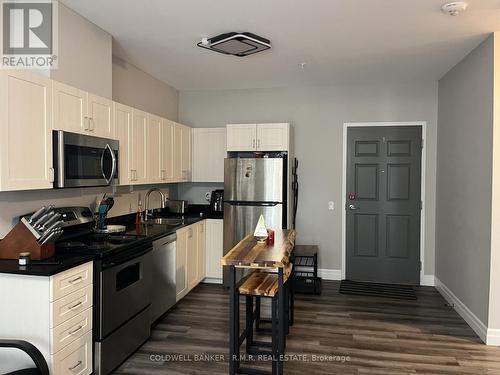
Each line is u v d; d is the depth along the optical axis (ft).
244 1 8.65
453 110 13.73
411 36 10.77
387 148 16.34
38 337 7.05
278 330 8.34
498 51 10.32
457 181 13.17
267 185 15.06
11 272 6.97
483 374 8.87
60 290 7.20
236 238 15.35
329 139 16.84
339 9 9.04
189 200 18.16
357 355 9.80
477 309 11.27
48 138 8.09
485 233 10.75
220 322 11.93
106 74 10.65
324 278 17.02
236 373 8.60
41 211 7.93
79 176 8.96
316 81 16.10
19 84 7.30
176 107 17.95
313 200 17.04
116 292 8.87
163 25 10.07
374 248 16.56
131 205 14.07
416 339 10.80
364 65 13.69
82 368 7.93
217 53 12.42
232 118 17.78
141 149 12.32
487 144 10.66
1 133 6.91
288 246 9.62
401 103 16.19
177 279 12.89
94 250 8.61
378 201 16.47
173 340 10.65
